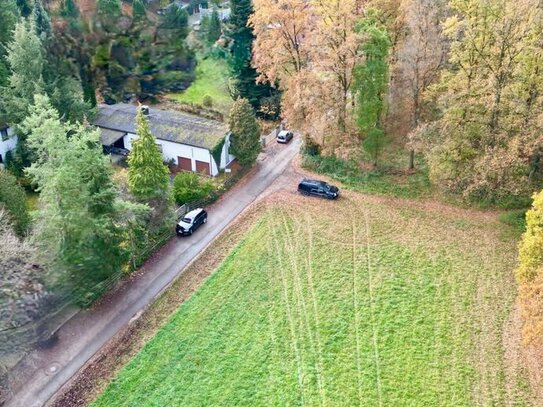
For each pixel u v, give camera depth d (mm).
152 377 31375
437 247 40906
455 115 42781
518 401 28969
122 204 36125
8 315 31062
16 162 50094
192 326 34750
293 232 43438
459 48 42594
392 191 48312
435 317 34594
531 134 39656
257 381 30844
